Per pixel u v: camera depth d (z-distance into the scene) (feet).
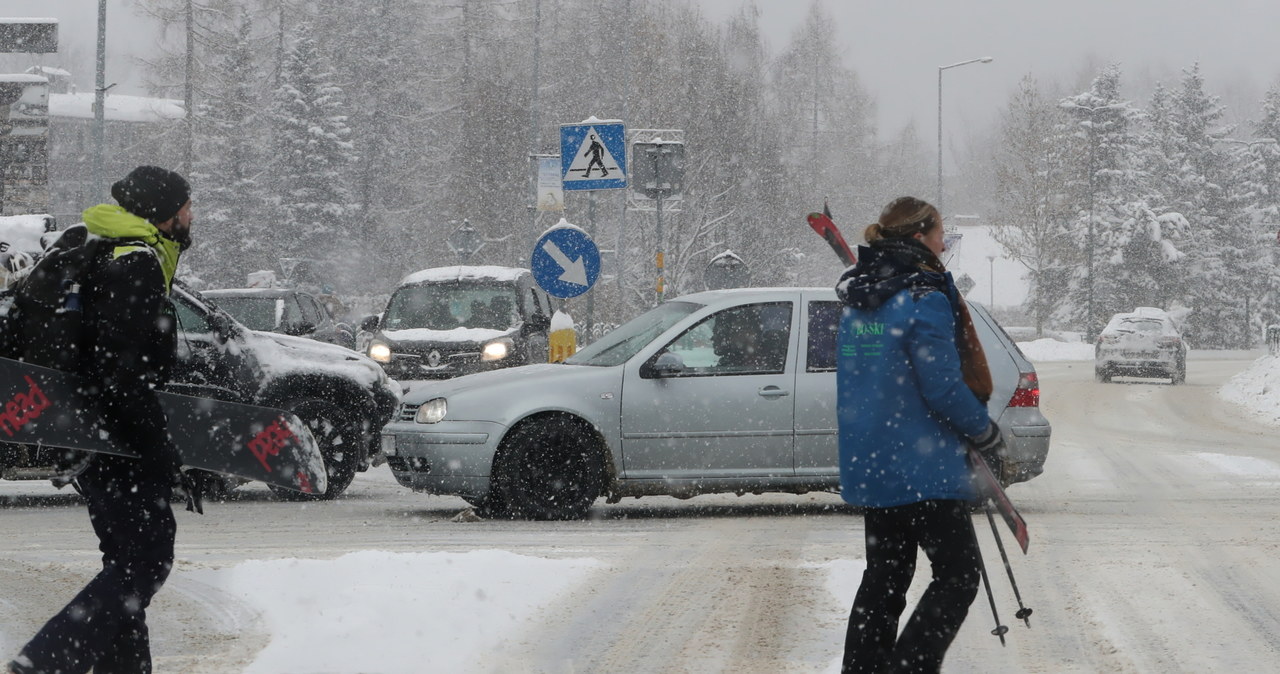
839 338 24.25
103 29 166.50
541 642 30.81
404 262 319.27
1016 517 23.30
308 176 296.92
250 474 23.91
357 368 63.41
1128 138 382.22
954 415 22.74
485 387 53.36
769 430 52.80
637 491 53.06
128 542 22.77
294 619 32.55
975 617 34.35
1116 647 30.91
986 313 56.34
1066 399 145.48
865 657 23.77
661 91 247.91
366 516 55.67
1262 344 412.36
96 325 22.34
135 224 22.74
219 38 307.17
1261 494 62.80
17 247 62.28
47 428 21.77
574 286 79.46
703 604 35.32
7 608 34.32
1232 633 32.42
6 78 151.12
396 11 334.65
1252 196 419.74
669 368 52.85
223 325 60.80
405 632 31.24
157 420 22.66
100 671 22.88
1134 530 50.08
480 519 53.67
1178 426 110.32
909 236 23.91
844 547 45.68
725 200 246.68
